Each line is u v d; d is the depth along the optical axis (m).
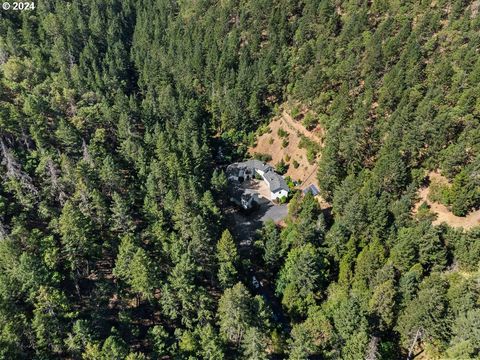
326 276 76.00
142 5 181.00
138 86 142.00
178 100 126.94
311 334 63.03
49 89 111.50
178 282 64.19
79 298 69.44
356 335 58.59
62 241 68.50
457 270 72.31
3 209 74.62
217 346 58.88
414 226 79.81
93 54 137.25
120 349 54.88
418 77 104.25
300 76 127.31
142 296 71.38
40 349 56.75
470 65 100.38
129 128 107.19
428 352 61.66
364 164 100.38
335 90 118.44
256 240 94.56
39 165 82.56
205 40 148.88
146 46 155.25
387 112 103.62
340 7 141.38
